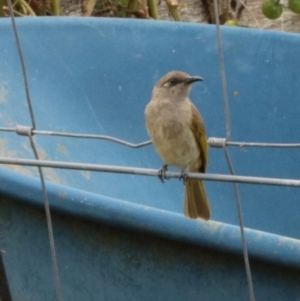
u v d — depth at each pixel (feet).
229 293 25.22
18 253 27.45
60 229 26.37
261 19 52.90
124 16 48.49
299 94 38.37
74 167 22.27
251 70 38.63
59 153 34.58
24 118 34.50
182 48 38.93
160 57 38.93
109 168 22.24
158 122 26.13
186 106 26.21
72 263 26.68
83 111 37.11
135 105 38.17
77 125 36.40
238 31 38.75
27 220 26.73
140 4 48.26
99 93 37.86
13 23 22.77
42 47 37.37
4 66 35.78
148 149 37.27
